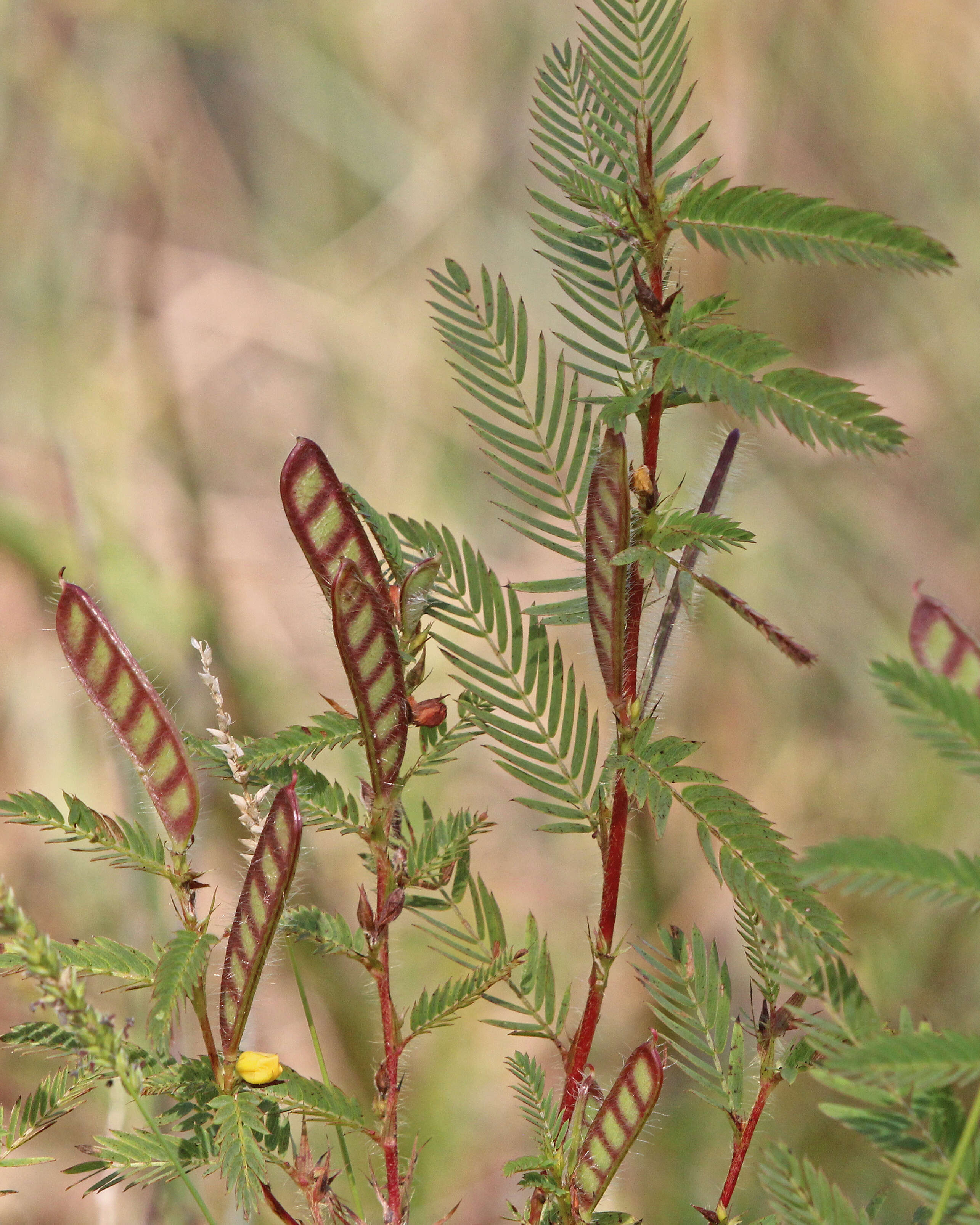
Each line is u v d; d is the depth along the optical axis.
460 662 0.76
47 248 1.87
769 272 1.73
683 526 0.74
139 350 1.87
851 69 1.83
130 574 1.58
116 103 1.95
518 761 0.76
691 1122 1.14
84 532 1.49
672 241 0.75
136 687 0.73
